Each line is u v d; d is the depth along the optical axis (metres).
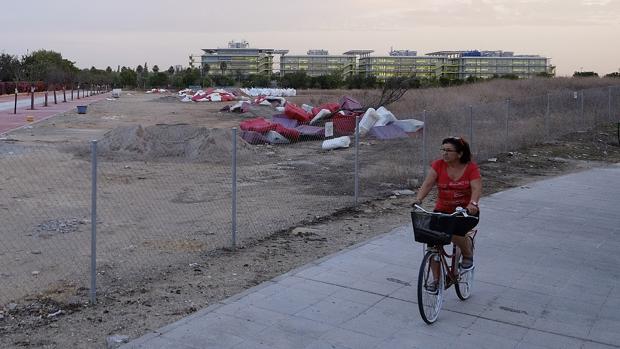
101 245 8.73
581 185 14.88
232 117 37.62
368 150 20.42
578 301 6.72
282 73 175.25
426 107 30.94
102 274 7.36
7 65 76.31
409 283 7.03
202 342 5.24
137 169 16.23
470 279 6.64
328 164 17.66
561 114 28.00
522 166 17.86
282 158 18.98
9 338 5.37
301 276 7.18
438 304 5.91
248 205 11.93
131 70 137.88
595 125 27.66
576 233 10.01
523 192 13.73
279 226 10.09
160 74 127.12
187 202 12.20
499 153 19.66
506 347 5.40
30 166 15.84
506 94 39.22
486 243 9.19
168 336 5.35
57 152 18.30
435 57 163.25
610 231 10.22
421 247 8.60
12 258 8.00
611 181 15.55
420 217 5.55
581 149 21.66
